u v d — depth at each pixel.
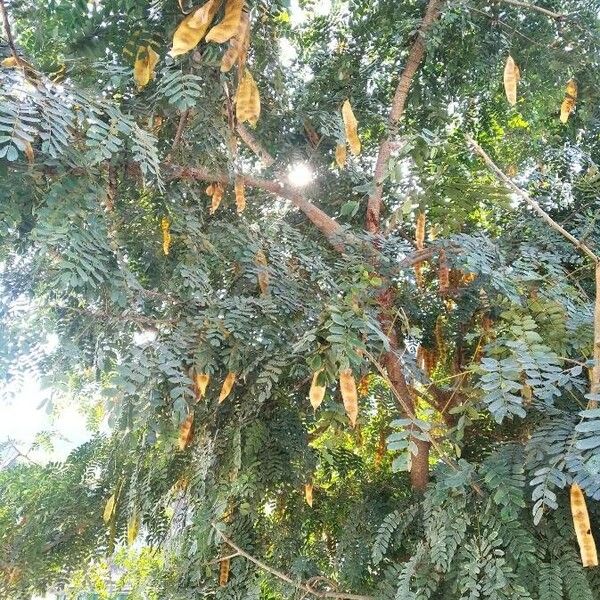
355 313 1.81
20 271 1.74
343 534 2.61
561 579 1.66
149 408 1.82
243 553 2.54
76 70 1.83
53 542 2.97
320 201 3.07
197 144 2.12
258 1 1.71
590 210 2.48
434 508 1.93
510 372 1.52
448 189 2.36
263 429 2.58
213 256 2.29
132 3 1.75
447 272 2.66
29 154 1.41
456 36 2.91
